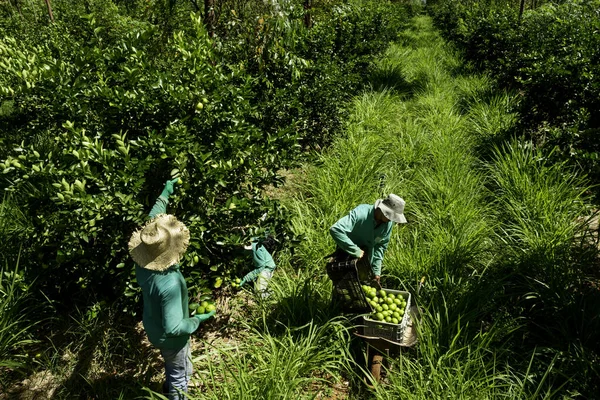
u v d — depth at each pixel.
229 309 4.61
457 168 6.80
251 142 4.88
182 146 4.09
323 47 9.02
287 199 6.43
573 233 5.24
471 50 14.92
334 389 3.76
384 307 3.78
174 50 5.65
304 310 4.30
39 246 4.27
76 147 4.16
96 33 4.82
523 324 4.09
